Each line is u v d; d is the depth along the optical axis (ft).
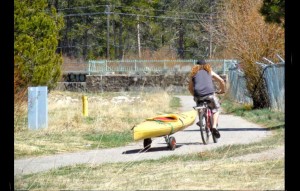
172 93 489.26
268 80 249.96
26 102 182.09
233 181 88.89
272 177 90.94
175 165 108.99
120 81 501.15
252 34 266.57
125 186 88.74
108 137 161.48
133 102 318.65
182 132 175.63
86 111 219.20
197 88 144.66
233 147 130.62
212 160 114.52
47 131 170.09
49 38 290.76
